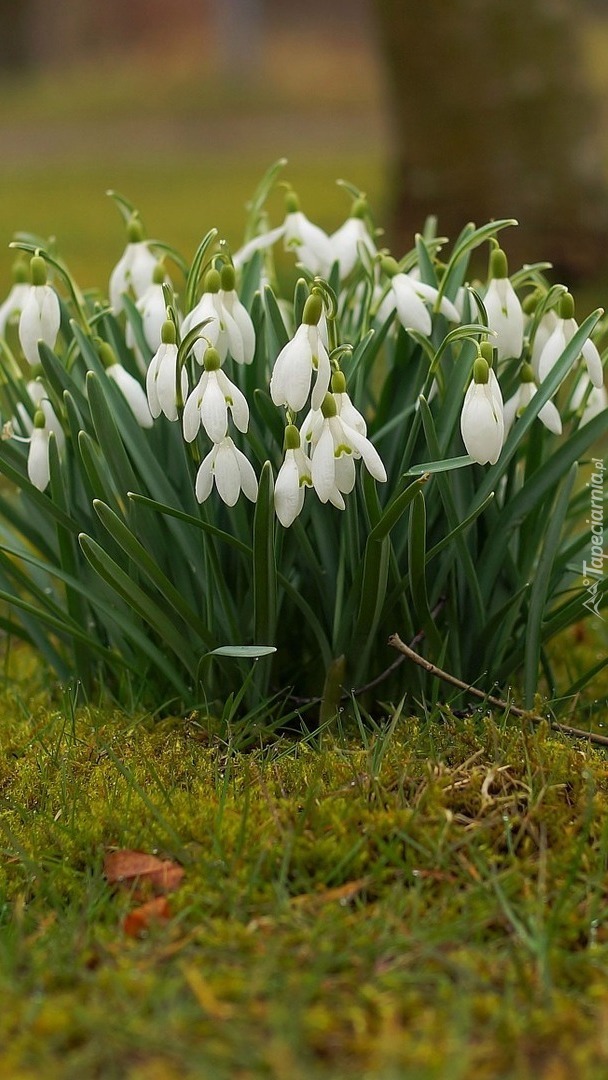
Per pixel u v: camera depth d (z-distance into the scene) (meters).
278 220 9.40
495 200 6.39
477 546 2.38
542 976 1.61
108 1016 1.53
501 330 2.20
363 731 2.20
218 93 18.67
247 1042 1.49
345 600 2.35
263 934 1.73
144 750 2.29
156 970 1.65
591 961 1.68
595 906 1.80
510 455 2.21
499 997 1.58
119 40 23.80
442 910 1.77
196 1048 1.49
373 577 2.16
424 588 2.21
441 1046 1.49
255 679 2.37
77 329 2.30
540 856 1.90
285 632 2.45
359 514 2.29
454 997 1.58
